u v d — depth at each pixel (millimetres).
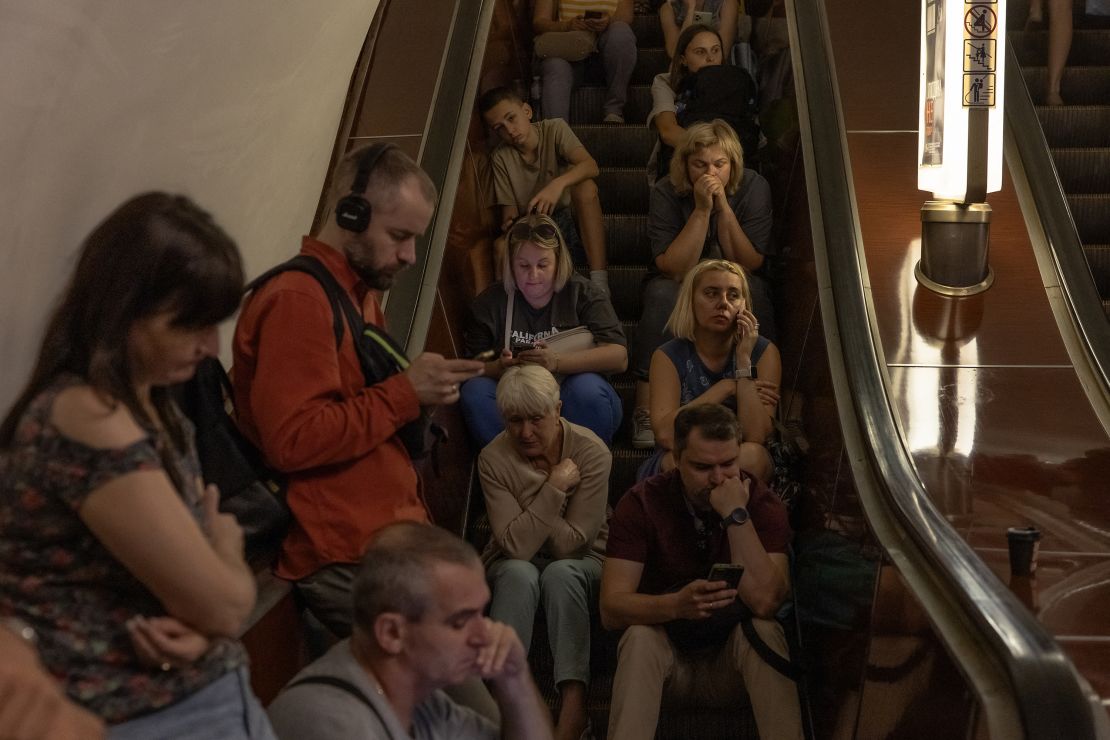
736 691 3391
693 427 3273
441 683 2086
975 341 3535
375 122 4391
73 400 1490
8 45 2115
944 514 2961
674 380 4016
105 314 1507
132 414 1521
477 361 2459
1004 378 3420
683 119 5508
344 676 2035
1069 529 2891
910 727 2484
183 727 1570
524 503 3582
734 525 3285
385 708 2018
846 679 3047
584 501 3574
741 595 3291
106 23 2402
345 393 2430
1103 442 3225
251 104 3264
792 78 4695
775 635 3311
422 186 2422
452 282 4156
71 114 2344
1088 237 5332
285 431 2287
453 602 2031
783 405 4371
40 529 1491
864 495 3035
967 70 3557
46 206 2287
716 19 6465
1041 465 3139
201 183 3037
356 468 2441
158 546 1490
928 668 2404
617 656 3453
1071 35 5859
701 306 3971
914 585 2566
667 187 4742
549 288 4203
